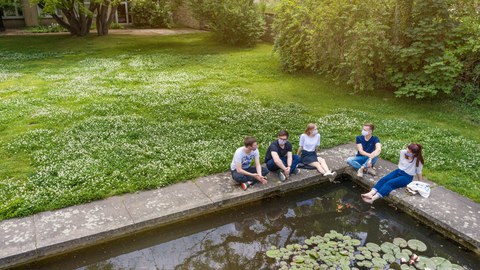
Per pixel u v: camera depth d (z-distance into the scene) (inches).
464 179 247.1
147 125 338.3
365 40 399.5
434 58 378.9
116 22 1062.4
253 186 238.5
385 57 412.5
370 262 179.9
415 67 394.6
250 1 737.0
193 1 754.8
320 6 444.1
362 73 418.9
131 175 247.0
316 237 201.3
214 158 271.6
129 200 219.1
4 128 327.0
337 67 469.1
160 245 199.0
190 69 569.9
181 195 226.1
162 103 399.9
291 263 179.5
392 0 411.2
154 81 497.4
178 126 337.1
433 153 283.7
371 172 258.8
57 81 492.4
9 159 268.8
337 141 308.2
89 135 310.8
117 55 667.4
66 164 259.1
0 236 184.2
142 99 413.7
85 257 185.8
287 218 227.0
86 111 373.1
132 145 293.1
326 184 261.6
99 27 856.9
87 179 238.1
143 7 1026.1
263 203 238.2
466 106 382.9
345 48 442.3
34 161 264.7
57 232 188.5
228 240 205.2
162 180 238.8
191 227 213.6
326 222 222.4
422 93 380.8
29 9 1002.1
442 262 180.5
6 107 379.2
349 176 268.7
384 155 283.0
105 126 331.6
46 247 178.7
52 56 660.1
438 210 213.2
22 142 293.4
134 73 540.4
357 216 228.4
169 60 625.3
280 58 552.1
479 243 186.9
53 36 863.7
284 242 203.3
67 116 355.6
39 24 1018.7
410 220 219.6
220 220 221.5
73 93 433.7
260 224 220.8
